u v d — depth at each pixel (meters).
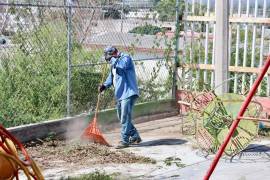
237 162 17.61
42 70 22.09
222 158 18.02
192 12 25.22
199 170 16.61
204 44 25.05
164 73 25.53
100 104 22.86
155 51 25.17
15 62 21.70
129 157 18.03
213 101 18.94
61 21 22.55
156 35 25.20
